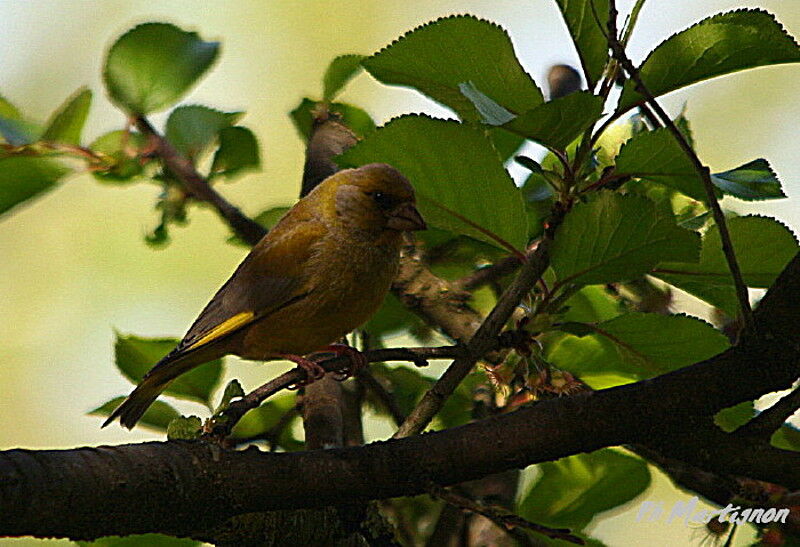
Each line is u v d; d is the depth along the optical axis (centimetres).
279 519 675
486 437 627
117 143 1026
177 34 1016
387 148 734
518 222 752
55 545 1030
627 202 671
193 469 573
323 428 826
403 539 905
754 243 735
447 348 709
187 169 1016
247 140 1056
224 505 584
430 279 967
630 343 743
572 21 704
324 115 1092
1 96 1052
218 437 662
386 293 973
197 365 912
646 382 629
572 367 880
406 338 1095
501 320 712
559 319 777
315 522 692
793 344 605
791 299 603
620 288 985
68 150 962
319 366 735
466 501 612
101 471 538
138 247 1623
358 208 966
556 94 1108
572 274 708
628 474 899
